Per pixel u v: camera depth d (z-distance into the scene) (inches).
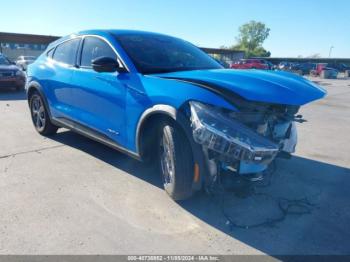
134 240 100.7
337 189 143.4
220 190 116.5
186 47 165.9
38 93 201.6
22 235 101.0
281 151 131.0
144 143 129.3
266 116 112.1
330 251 98.7
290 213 120.3
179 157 113.0
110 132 144.3
